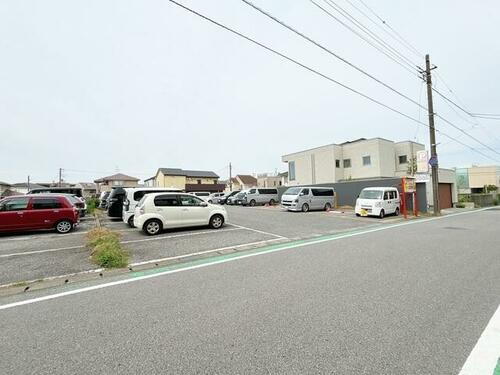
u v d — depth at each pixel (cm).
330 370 229
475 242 764
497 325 300
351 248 704
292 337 281
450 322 307
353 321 312
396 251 660
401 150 2980
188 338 283
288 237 886
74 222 1052
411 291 400
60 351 265
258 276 484
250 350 260
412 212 1773
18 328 313
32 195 1017
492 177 4194
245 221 1298
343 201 2248
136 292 420
